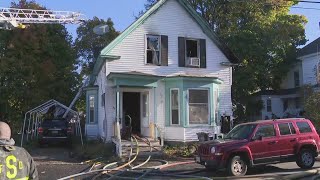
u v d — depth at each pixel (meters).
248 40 32.22
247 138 13.61
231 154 13.27
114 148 19.36
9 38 33.81
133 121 22.44
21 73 32.91
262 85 35.00
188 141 20.95
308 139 14.49
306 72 33.69
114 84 20.66
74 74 36.25
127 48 21.78
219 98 23.56
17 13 34.56
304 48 35.16
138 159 17.77
